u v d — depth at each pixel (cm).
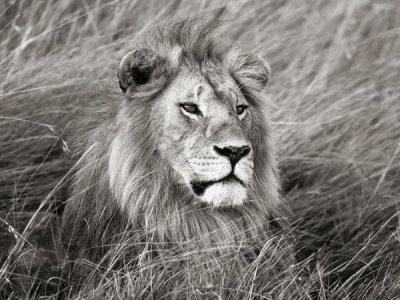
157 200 786
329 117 1191
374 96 1291
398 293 799
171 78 793
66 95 1004
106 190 803
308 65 1326
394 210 1024
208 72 798
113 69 870
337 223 1038
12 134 941
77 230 816
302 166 1111
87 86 1024
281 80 1274
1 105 952
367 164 1134
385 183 1090
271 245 832
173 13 1246
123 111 796
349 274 921
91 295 719
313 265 907
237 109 802
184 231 791
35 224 851
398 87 1316
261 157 839
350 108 1234
